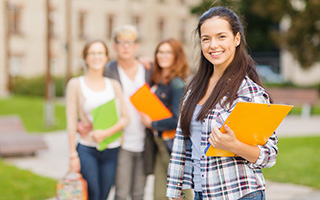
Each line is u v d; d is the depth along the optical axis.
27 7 31.22
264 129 2.20
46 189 5.98
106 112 3.97
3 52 30.05
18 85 27.67
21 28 31.14
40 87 26.69
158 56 4.07
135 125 4.19
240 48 2.50
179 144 2.72
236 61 2.47
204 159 2.40
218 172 2.36
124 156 4.19
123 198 4.20
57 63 32.31
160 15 38.94
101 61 4.07
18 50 30.92
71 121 4.04
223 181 2.35
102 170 4.11
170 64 4.05
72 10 32.97
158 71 4.18
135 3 37.09
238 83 2.37
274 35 24.00
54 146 10.38
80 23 33.78
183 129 2.61
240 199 2.34
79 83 4.07
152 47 38.44
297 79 33.91
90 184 4.02
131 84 4.25
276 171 6.91
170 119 3.92
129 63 4.27
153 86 4.21
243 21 2.67
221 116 2.36
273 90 16.66
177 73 4.04
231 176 2.34
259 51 34.19
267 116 2.15
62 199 3.99
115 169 4.16
